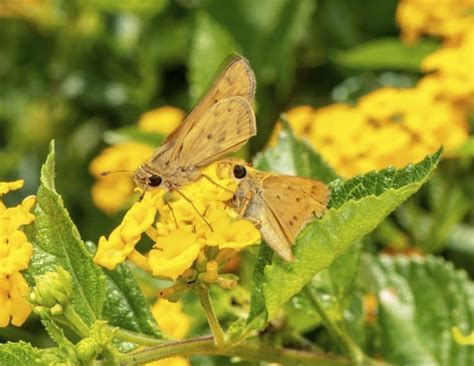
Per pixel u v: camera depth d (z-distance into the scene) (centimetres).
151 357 23
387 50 34
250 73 22
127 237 22
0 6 42
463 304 27
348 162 30
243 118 22
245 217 21
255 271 23
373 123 31
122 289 24
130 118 40
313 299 25
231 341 23
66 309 22
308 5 36
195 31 36
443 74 31
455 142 30
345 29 38
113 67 41
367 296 28
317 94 38
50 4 41
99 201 33
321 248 22
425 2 33
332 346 27
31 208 23
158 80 40
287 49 36
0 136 43
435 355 27
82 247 23
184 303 27
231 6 35
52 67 41
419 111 30
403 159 30
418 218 31
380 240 32
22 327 32
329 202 22
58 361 22
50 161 23
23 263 22
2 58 43
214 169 23
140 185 22
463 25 33
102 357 23
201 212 22
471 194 31
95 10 41
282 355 24
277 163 26
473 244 32
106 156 34
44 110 40
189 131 22
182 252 22
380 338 27
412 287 28
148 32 40
